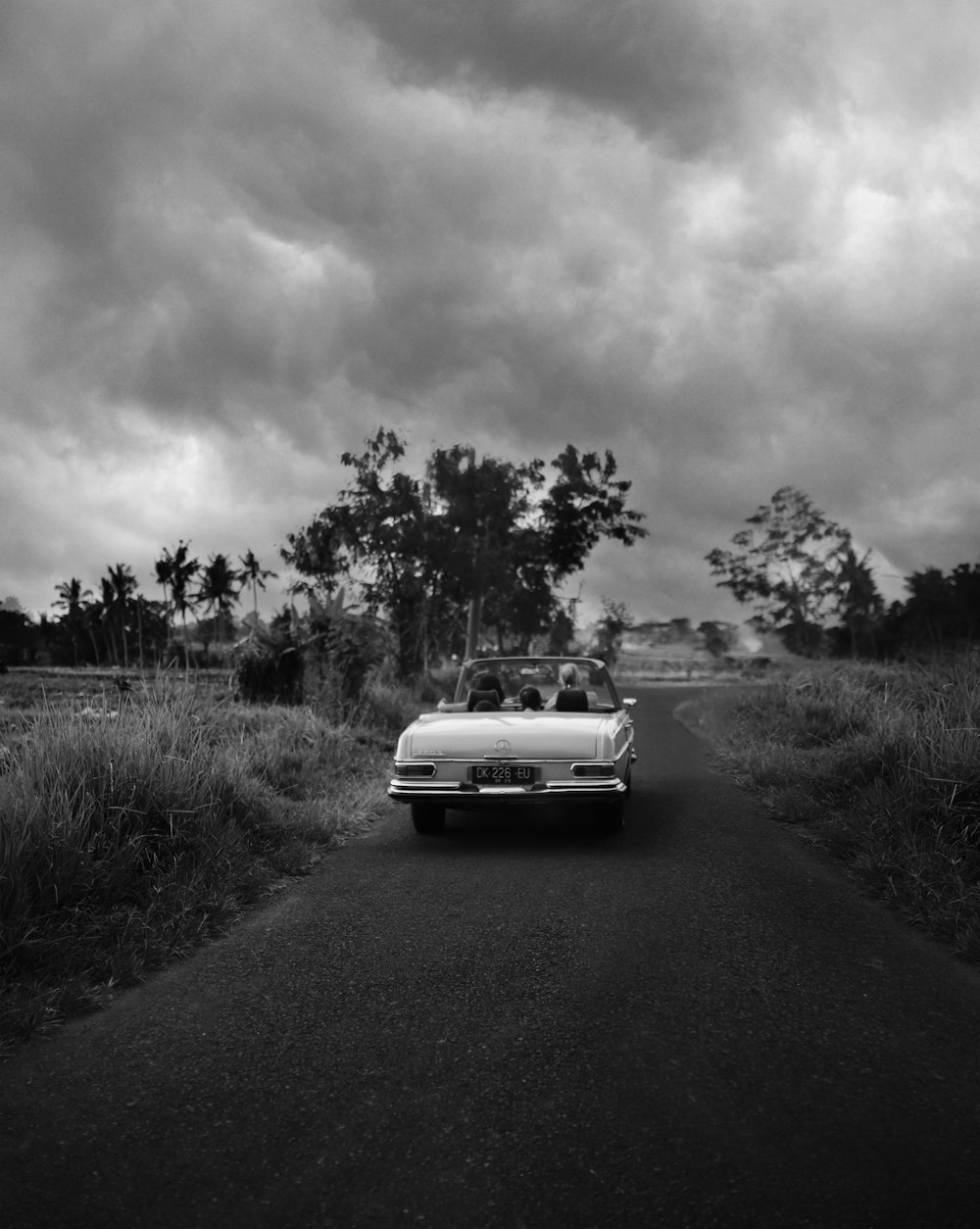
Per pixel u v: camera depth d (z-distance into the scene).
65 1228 2.32
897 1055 3.28
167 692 8.95
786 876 6.06
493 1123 2.82
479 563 28.66
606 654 53.69
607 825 7.52
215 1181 2.53
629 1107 2.90
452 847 7.24
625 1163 2.57
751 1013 3.69
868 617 58.03
